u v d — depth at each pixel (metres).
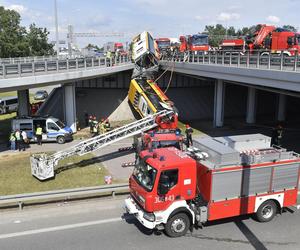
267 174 12.59
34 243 11.59
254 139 13.56
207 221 13.03
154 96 29.56
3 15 87.25
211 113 40.28
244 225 12.92
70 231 12.44
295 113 40.84
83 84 39.12
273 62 21.22
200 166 12.15
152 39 34.72
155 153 11.81
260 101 42.12
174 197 11.62
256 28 33.44
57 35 33.78
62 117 35.66
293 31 31.03
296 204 14.12
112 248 11.31
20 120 26.27
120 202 14.95
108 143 21.80
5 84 21.72
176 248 11.33
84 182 17.98
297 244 11.62
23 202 14.80
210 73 28.20
